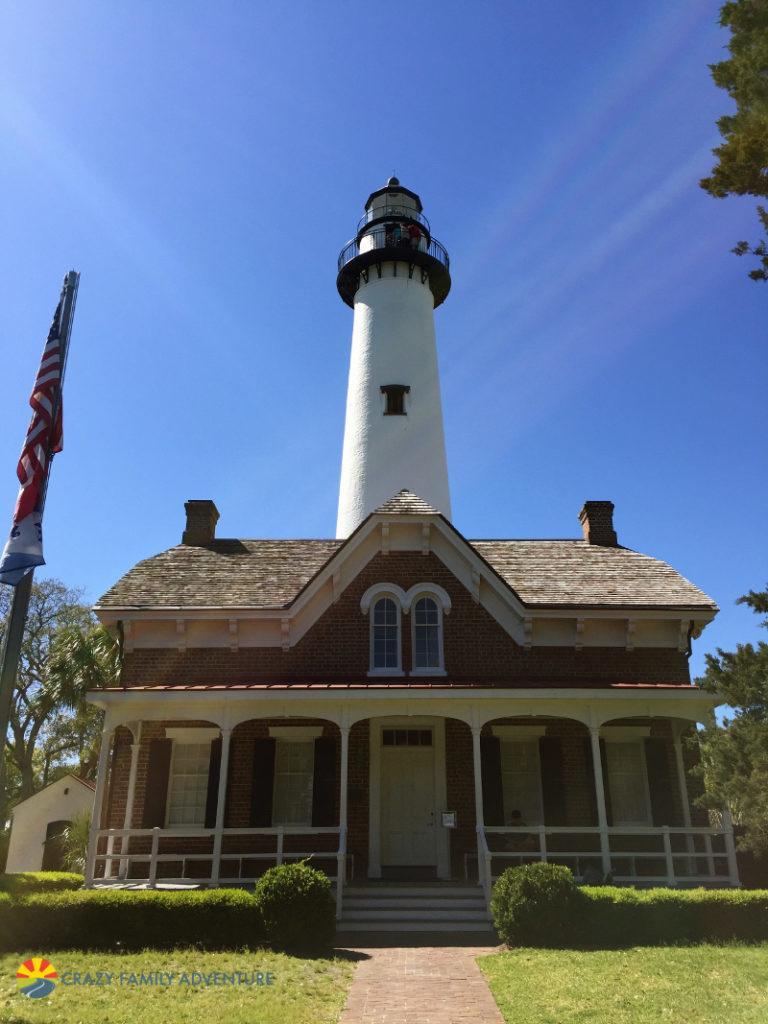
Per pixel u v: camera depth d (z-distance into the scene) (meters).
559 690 14.55
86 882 13.70
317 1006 8.45
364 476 24.64
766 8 10.98
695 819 16.23
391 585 17.64
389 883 14.21
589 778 16.42
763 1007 7.94
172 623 17.48
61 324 11.78
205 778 16.53
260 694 14.55
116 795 16.36
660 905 11.43
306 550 20.33
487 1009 8.32
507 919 11.44
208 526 20.94
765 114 10.92
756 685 13.43
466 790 16.12
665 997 8.34
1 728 9.61
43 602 41.00
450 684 15.02
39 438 11.02
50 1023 7.65
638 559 19.58
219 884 14.19
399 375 26.14
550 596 17.59
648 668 17.28
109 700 14.57
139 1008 8.20
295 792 16.27
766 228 11.39
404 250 27.91
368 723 16.61
